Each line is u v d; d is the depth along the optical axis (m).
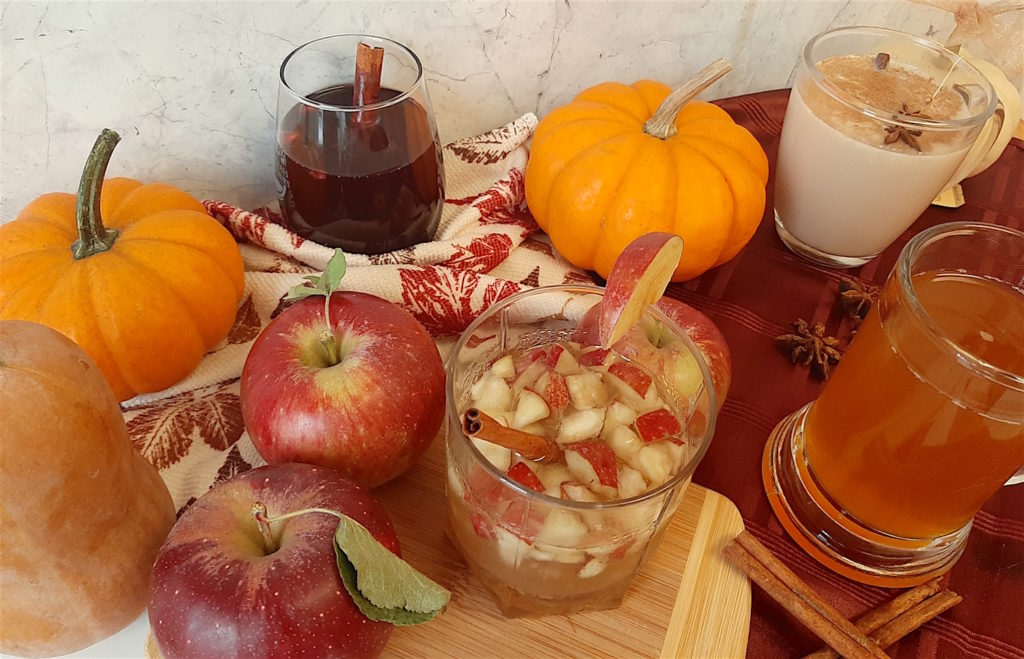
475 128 1.04
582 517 0.48
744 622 0.59
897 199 0.82
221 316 0.74
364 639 0.50
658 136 0.85
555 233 0.87
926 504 0.56
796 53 1.21
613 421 0.57
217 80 0.79
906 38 0.88
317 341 0.62
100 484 0.47
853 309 0.85
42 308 0.65
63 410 0.44
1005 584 0.63
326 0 0.80
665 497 0.50
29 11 0.65
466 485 0.52
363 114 0.74
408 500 0.66
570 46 1.01
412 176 0.79
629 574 0.56
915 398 0.51
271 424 0.58
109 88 0.74
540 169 0.87
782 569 0.61
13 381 0.43
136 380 0.70
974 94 0.83
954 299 0.56
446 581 0.61
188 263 0.70
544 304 0.62
